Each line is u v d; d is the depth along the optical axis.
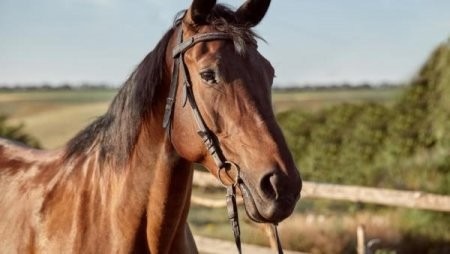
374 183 11.17
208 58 2.63
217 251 7.29
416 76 12.91
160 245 2.95
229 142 2.61
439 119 11.59
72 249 3.02
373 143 12.64
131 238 2.95
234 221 2.67
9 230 3.26
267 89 2.63
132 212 2.94
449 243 8.34
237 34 2.65
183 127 2.75
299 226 8.53
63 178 3.21
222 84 2.60
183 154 2.79
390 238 8.40
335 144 13.06
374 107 13.34
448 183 9.53
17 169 3.52
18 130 14.27
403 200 6.60
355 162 12.38
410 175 10.32
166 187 2.87
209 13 2.74
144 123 2.90
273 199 2.47
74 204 3.09
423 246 8.37
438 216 8.73
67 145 3.38
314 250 8.16
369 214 9.39
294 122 14.10
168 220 2.91
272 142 2.53
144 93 2.90
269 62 2.73
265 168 2.49
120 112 3.00
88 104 36.97
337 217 9.28
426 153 11.02
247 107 2.57
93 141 3.19
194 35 2.72
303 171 12.90
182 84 2.74
